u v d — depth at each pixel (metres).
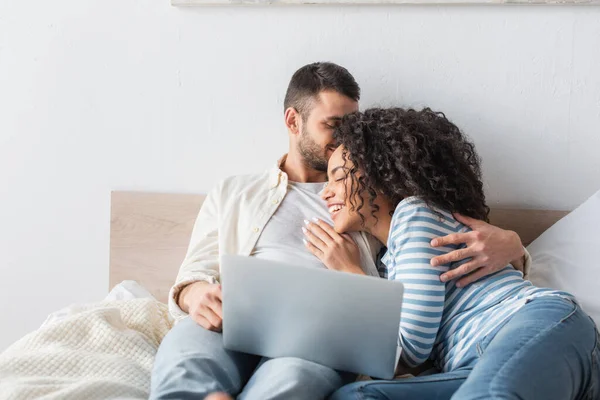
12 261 1.94
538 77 1.73
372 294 1.12
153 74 1.84
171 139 1.86
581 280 1.54
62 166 1.89
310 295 1.15
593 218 1.61
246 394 1.16
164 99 1.84
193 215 1.84
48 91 1.87
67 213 1.91
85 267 1.92
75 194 1.90
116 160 1.88
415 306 1.24
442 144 1.40
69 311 1.54
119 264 1.87
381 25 1.75
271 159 1.83
